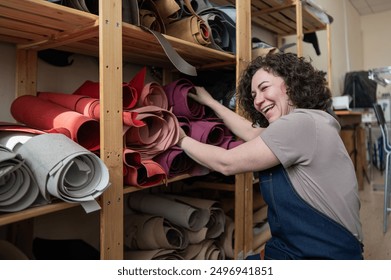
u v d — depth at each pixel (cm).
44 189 68
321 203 86
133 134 98
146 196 147
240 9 146
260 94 103
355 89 439
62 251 115
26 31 93
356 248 89
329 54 294
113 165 86
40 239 116
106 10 83
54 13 78
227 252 149
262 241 173
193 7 135
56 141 72
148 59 143
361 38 582
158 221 129
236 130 124
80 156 74
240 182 148
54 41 99
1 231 107
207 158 99
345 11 495
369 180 400
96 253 123
